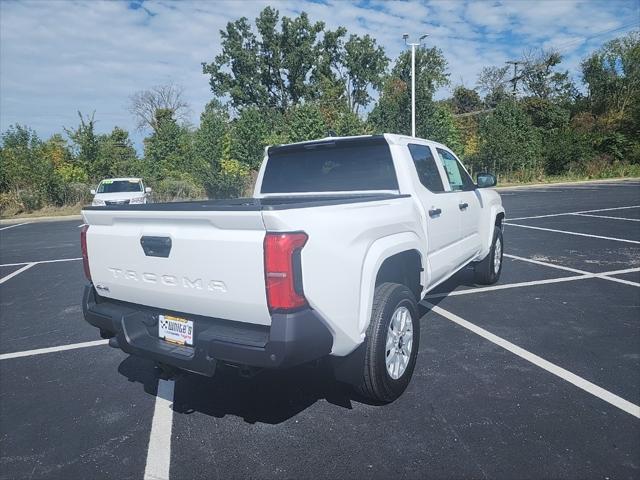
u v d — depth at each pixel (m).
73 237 13.76
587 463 2.63
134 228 3.10
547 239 10.23
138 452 2.94
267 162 4.71
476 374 3.81
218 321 2.86
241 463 2.77
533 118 42.97
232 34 49.88
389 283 3.44
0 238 14.47
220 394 3.69
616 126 39.19
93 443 3.06
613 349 4.22
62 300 6.68
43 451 2.98
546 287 6.37
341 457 2.79
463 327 4.91
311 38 50.03
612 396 3.37
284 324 2.49
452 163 5.32
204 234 2.72
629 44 46.81
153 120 57.31
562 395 3.41
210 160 29.88
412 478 2.57
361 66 51.34
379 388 3.21
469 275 7.20
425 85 28.75
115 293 3.35
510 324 4.96
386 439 2.95
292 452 2.86
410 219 3.70
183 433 3.14
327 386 3.75
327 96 40.44
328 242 2.71
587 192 22.42
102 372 4.20
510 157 31.23
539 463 2.64
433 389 3.58
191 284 2.81
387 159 4.04
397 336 3.41
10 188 23.44
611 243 9.48
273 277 2.49
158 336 3.16
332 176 4.33
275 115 47.19
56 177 23.45
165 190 24.69
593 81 47.44
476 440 2.89
